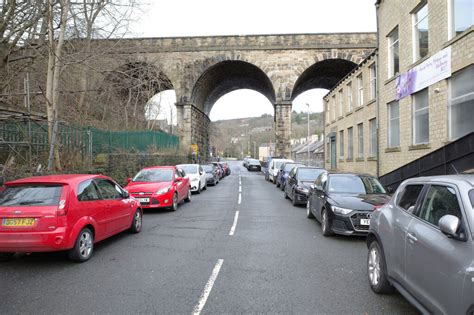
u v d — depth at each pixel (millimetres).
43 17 13586
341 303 4211
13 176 9492
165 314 3883
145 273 5289
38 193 5734
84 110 22000
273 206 12961
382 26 16531
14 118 11648
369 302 4250
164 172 12602
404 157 14086
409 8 13648
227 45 35688
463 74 10289
